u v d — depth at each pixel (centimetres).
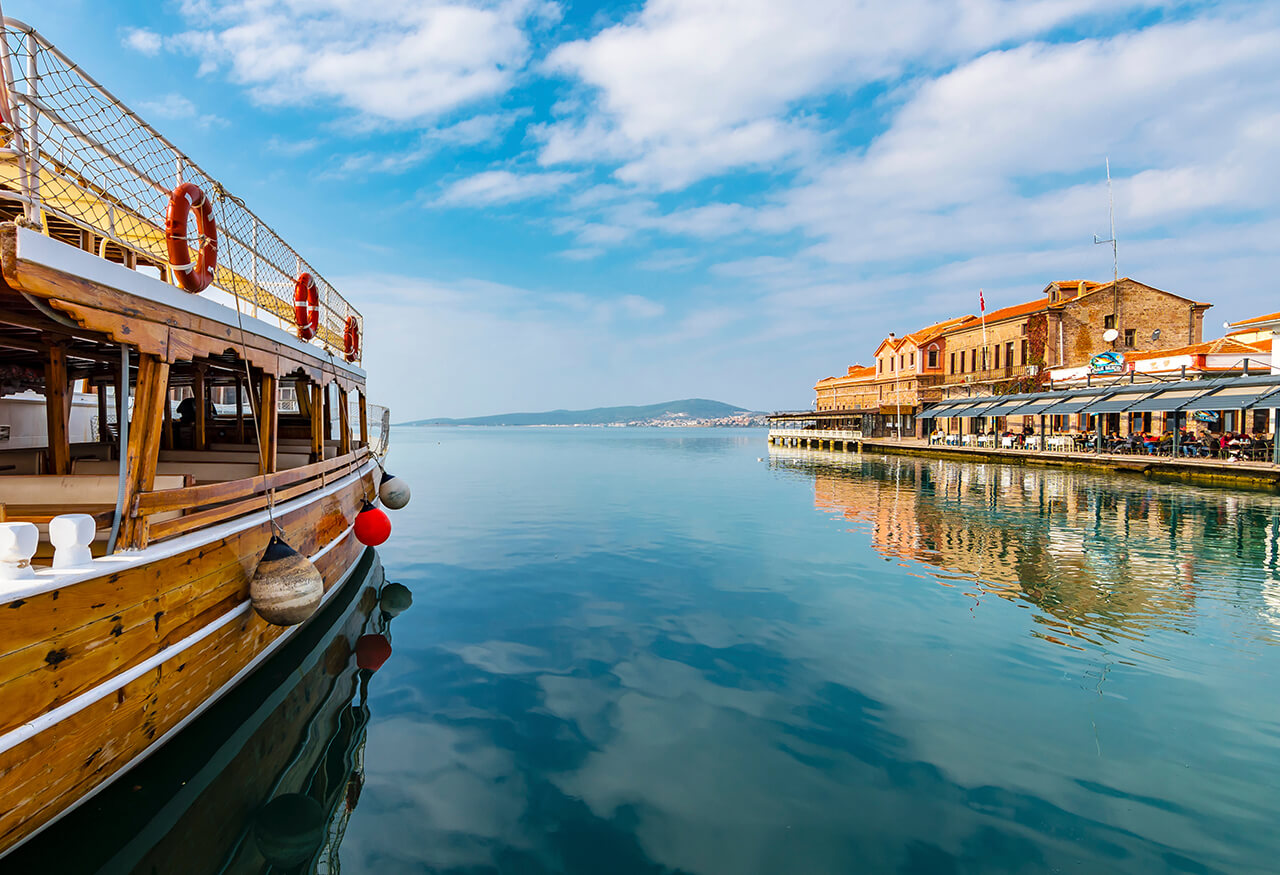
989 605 977
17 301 498
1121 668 725
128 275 446
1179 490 2327
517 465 4519
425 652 789
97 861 414
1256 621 889
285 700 647
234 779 503
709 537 1585
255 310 703
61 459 670
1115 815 454
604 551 1417
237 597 580
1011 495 2277
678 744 558
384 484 1320
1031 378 4138
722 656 771
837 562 1288
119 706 429
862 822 446
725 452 6488
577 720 603
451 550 1434
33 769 368
